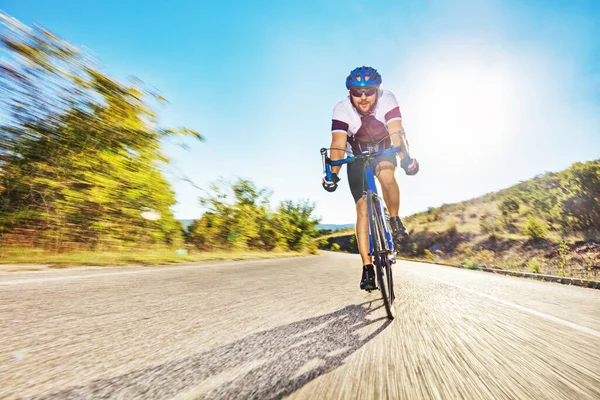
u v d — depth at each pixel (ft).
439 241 120.47
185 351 5.24
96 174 24.95
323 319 7.82
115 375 4.24
